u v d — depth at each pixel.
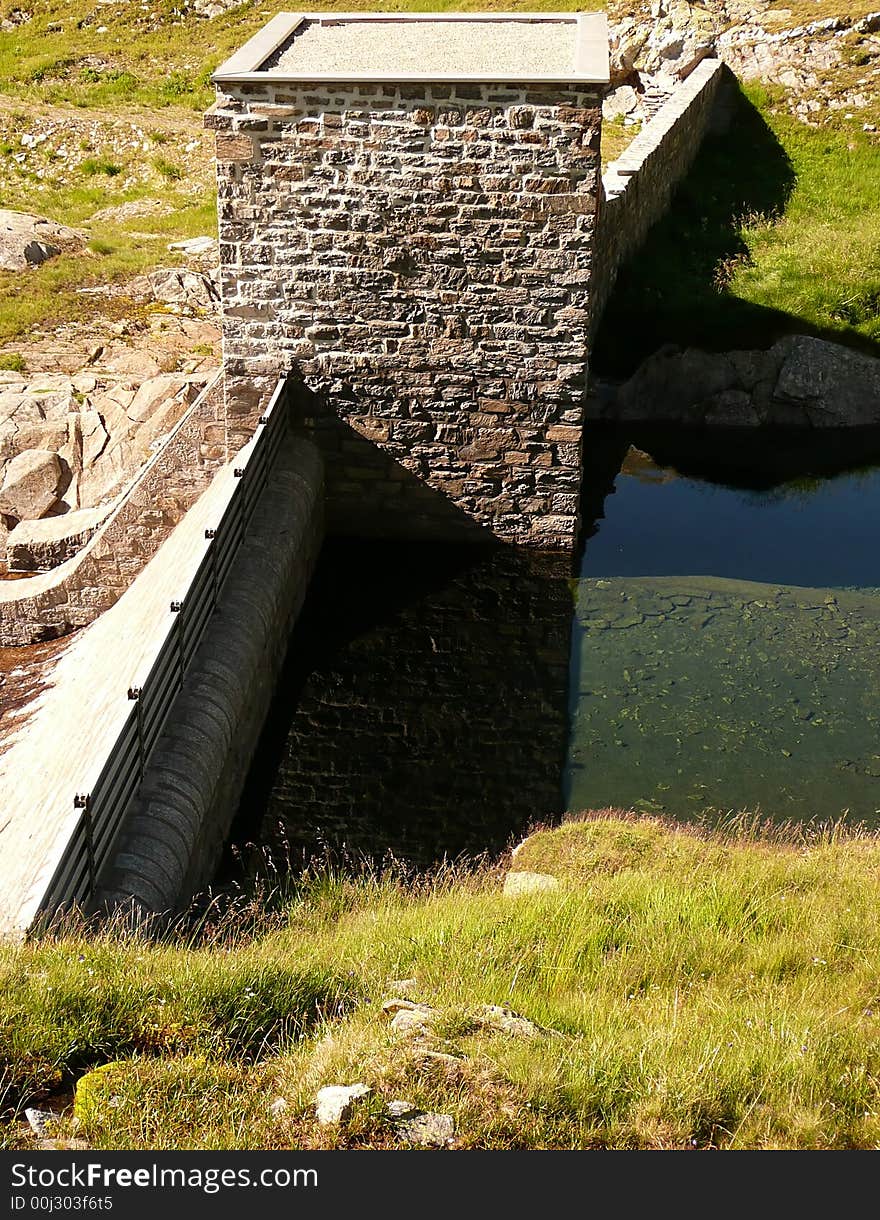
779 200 26.03
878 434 20.25
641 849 9.76
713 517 17.47
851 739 12.28
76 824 7.68
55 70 37.19
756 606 14.81
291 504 14.00
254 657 11.62
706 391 20.41
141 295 22.33
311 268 14.77
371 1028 6.06
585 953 7.47
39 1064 5.68
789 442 20.08
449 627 14.35
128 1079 5.52
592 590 15.23
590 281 14.56
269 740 12.41
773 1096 5.64
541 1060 5.70
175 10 39.97
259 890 9.45
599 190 16.27
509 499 15.77
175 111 34.47
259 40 15.52
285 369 15.29
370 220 14.46
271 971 6.69
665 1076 5.67
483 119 13.82
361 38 16.41
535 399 15.17
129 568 15.77
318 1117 5.35
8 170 31.64
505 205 14.22
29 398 17.80
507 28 17.05
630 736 12.42
